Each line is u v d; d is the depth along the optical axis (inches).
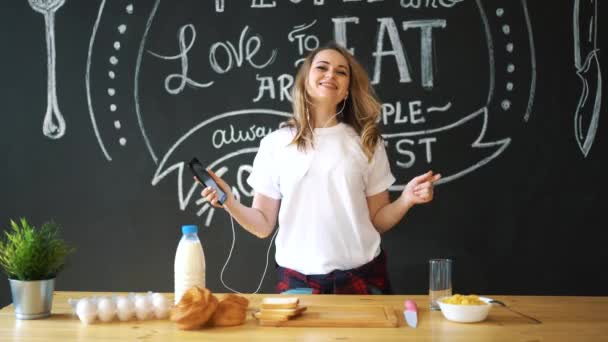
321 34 90.9
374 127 81.3
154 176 91.8
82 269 92.1
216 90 91.5
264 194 82.3
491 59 89.7
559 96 89.3
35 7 92.4
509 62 89.6
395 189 90.8
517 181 89.8
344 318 50.4
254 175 83.0
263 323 49.3
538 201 89.7
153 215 91.8
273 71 91.2
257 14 91.4
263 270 91.5
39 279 51.8
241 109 91.4
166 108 91.9
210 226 91.7
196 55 91.6
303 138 79.3
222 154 91.6
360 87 82.6
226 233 91.7
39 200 92.5
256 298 59.7
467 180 90.1
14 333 47.3
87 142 92.2
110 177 92.1
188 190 91.7
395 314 51.4
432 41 90.0
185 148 91.8
